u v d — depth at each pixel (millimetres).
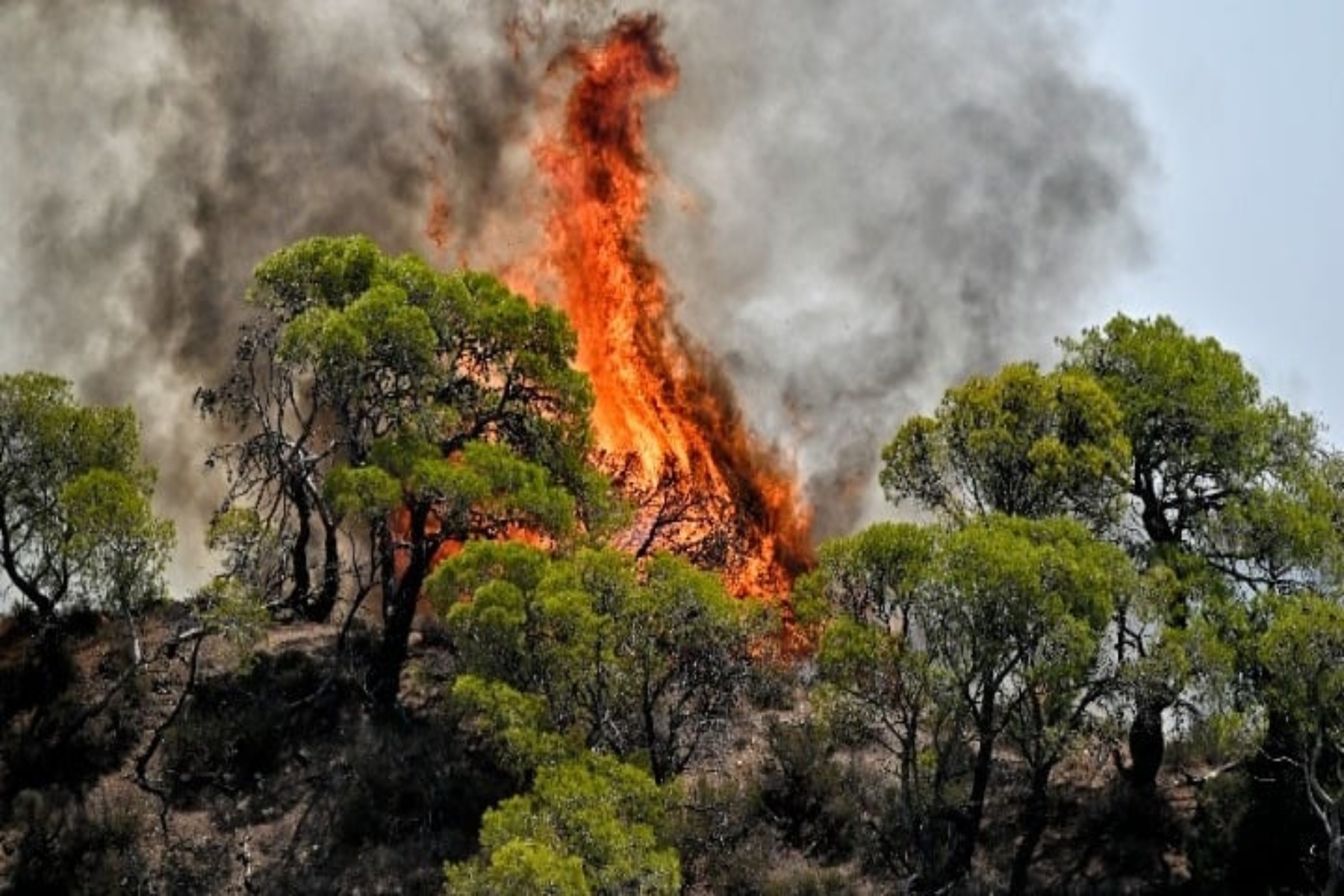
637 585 50656
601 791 44438
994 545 45875
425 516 55625
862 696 48000
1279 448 54156
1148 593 47938
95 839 51281
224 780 53656
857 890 50281
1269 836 49750
